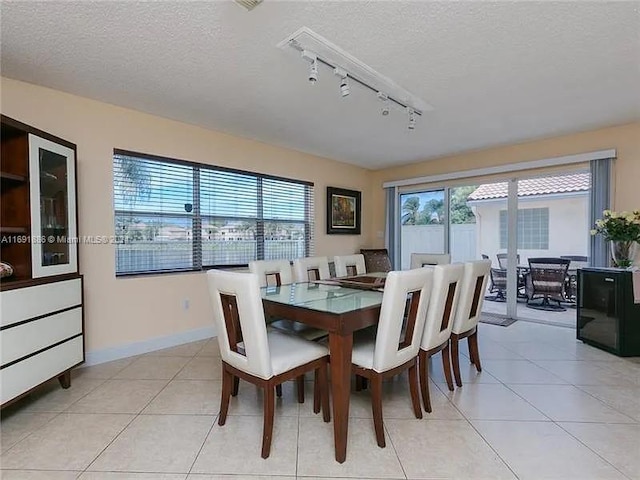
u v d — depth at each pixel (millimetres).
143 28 1891
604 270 3199
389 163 5406
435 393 2350
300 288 2646
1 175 1937
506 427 1915
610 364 2865
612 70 2410
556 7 1741
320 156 4953
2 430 1892
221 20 1823
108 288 2996
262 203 4309
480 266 2580
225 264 3938
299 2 1681
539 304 4477
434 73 2441
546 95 2842
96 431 1880
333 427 1807
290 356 1825
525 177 4312
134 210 3209
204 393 2352
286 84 2621
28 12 1736
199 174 3689
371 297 2248
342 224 5340
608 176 3639
